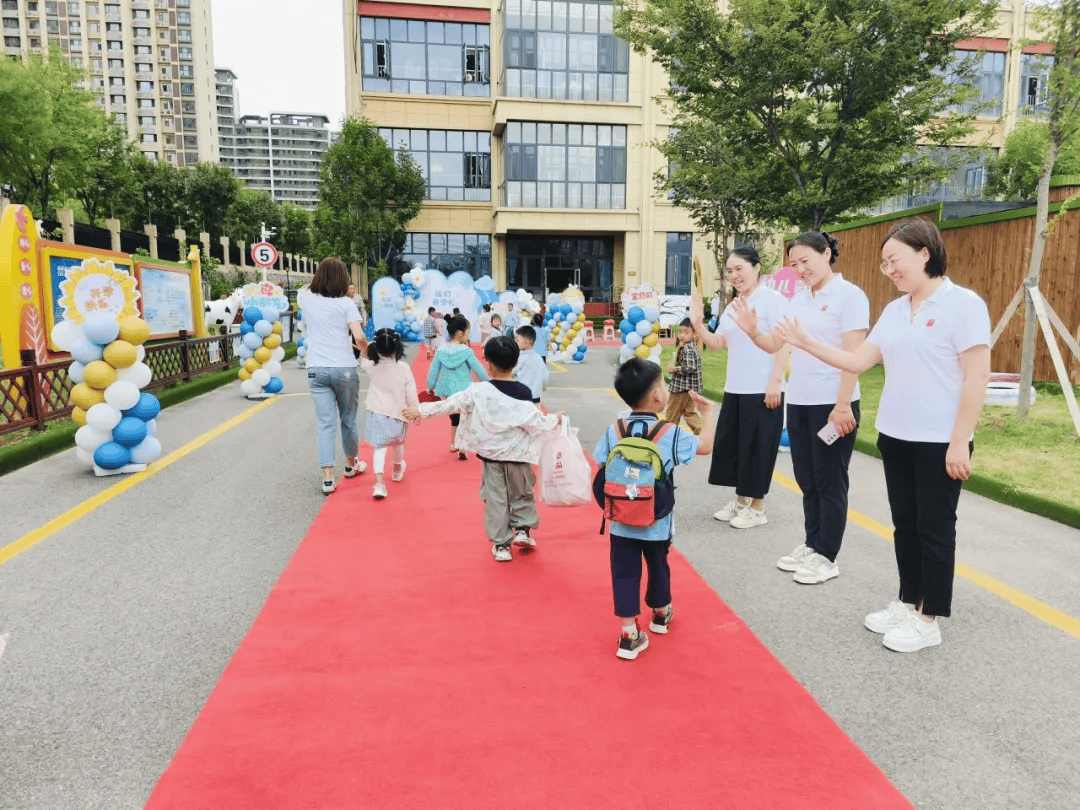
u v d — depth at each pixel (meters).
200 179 46.12
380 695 2.89
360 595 3.88
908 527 3.39
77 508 5.56
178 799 2.28
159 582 4.12
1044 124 8.27
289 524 5.20
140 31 115.25
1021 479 5.89
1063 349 10.43
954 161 12.78
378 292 24.64
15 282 9.02
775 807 2.24
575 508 5.54
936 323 3.11
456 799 2.27
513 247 33.47
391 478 6.49
